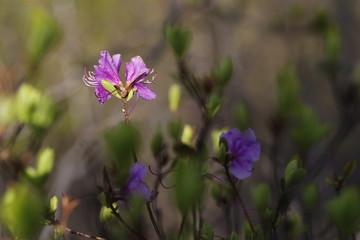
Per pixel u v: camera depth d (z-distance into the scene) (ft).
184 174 2.42
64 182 4.01
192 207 2.83
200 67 6.55
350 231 2.59
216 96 3.09
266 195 2.89
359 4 8.63
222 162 2.79
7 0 7.96
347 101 3.50
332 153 3.58
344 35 8.48
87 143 3.74
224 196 3.13
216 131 3.17
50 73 6.82
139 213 2.66
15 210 2.45
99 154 3.64
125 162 2.48
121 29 8.99
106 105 6.30
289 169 2.77
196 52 6.81
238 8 7.12
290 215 3.12
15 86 3.30
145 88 2.83
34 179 3.01
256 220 3.39
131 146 2.47
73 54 6.03
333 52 3.73
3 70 3.30
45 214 2.74
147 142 5.62
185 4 5.79
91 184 3.46
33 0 6.45
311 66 6.77
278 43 8.98
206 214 4.03
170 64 7.53
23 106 3.07
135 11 9.13
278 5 6.84
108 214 2.88
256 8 7.87
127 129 2.47
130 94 2.83
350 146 8.04
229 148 2.81
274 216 2.83
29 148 3.09
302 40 6.55
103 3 8.92
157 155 3.03
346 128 3.53
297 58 6.48
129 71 2.84
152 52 5.59
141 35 6.09
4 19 7.91
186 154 3.01
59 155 5.97
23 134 3.27
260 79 9.16
